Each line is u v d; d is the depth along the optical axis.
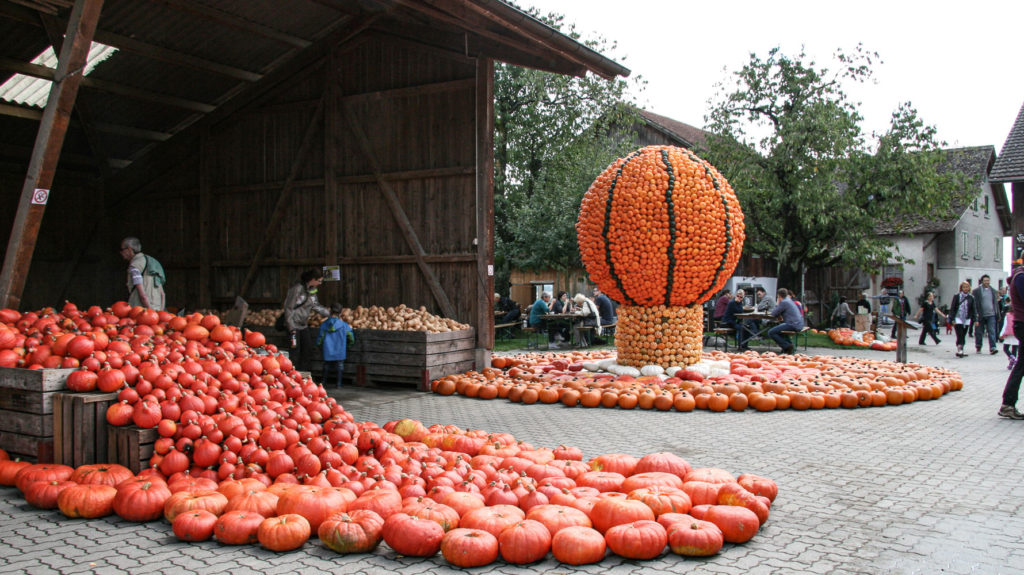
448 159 11.55
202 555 3.82
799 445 6.58
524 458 5.37
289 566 3.67
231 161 14.02
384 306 12.23
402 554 3.81
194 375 5.52
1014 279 7.88
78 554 3.80
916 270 31.55
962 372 12.61
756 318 15.75
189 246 14.59
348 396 9.72
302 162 13.17
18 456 5.32
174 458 4.83
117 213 15.35
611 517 3.96
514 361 11.98
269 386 5.96
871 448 6.43
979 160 34.91
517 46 9.75
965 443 6.64
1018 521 4.35
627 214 9.88
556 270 24.58
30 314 6.34
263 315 12.69
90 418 5.00
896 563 3.68
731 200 10.13
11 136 13.16
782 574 3.54
